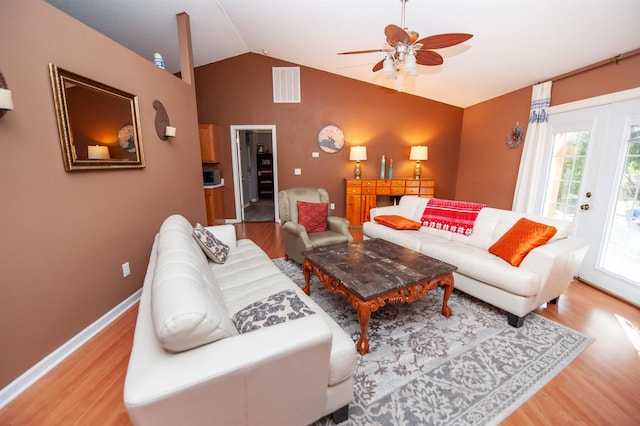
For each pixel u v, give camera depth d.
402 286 1.77
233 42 4.36
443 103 5.33
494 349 1.77
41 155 1.58
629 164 2.45
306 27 3.49
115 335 1.94
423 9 2.57
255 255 2.43
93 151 1.93
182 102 3.22
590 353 1.74
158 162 2.75
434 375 1.56
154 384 0.78
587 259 2.78
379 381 1.51
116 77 2.16
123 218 2.26
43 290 1.59
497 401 1.39
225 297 1.70
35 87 1.54
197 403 0.84
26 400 1.39
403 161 5.47
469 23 2.62
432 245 2.65
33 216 1.53
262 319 1.19
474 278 2.27
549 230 2.10
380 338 1.89
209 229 2.59
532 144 3.51
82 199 1.86
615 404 1.37
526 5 2.24
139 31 3.37
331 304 2.35
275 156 5.27
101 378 1.54
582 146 2.90
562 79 3.15
